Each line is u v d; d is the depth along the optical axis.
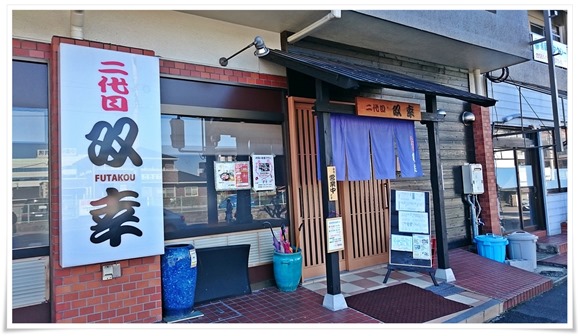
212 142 5.18
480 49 7.08
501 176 9.06
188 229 4.90
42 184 3.98
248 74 5.49
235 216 5.30
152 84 4.36
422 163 7.50
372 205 6.70
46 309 3.88
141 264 4.22
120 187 4.07
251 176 5.43
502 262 6.85
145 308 4.21
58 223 3.82
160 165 4.34
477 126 8.45
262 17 5.24
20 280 3.79
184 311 4.39
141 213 4.17
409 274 6.06
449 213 7.91
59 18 4.18
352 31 5.97
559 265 7.34
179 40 4.96
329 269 4.58
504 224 8.92
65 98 3.84
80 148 3.88
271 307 4.62
